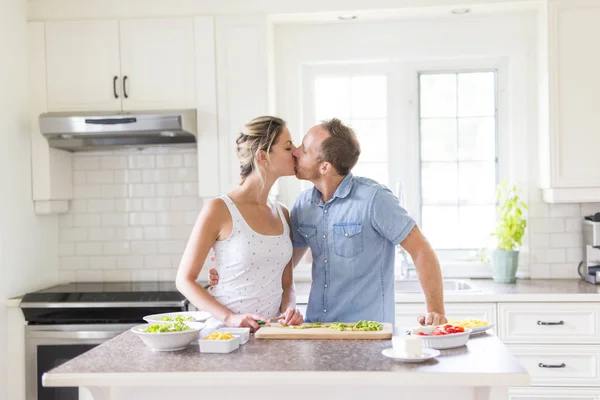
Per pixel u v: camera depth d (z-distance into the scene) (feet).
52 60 13.21
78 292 12.45
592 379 11.59
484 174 14.37
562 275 13.73
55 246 14.38
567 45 12.62
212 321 8.21
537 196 13.76
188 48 13.06
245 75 13.01
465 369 5.92
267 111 13.00
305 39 14.25
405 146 14.39
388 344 6.90
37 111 13.24
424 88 14.47
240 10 13.05
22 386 12.28
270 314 8.34
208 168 13.07
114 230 14.46
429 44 14.01
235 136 13.03
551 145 12.69
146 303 11.95
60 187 13.87
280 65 14.33
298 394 6.64
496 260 13.21
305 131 14.58
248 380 5.91
